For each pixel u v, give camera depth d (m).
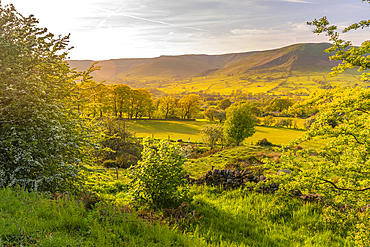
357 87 7.27
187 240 6.32
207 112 109.12
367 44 7.02
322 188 7.45
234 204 11.84
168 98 118.62
